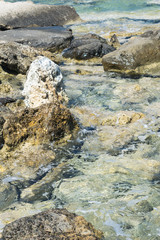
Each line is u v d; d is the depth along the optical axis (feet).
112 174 14.70
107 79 26.16
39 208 12.82
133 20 47.24
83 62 30.78
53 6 48.80
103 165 15.34
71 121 17.81
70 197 13.41
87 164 15.48
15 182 14.34
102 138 17.52
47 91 20.04
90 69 28.86
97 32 42.06
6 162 15.64
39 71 20.07
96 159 15.83
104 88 24.18
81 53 30.81
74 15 49.19
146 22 45.55
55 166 15.39
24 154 16.12
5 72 27.91
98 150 16.53
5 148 16.43
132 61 26.81
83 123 19.04
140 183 14.06
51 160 15.78
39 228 10.39
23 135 16.70
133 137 17.52
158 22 44.96
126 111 19.90
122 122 18.85
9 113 19.02
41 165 15.46
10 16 44.68
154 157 15.78
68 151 16.46
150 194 13.38
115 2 62.03
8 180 14.47
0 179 14.52
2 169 15.16
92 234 10.25
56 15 47.75
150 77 26.30
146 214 12.34
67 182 14.32
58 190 13.84
